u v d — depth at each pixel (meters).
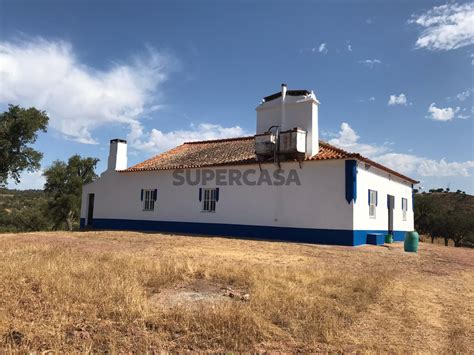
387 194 20.52
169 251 12.23
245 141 23.69
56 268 7.39
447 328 5.46
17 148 28.52
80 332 4.57
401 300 6.77
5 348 3.98
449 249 18.50
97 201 25.30
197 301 6.01
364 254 13.24
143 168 22.91
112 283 6.48
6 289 6.02
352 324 5.37
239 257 11.33
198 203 20.62
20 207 74.25
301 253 12.88
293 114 18.06
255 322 5.00
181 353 4.18
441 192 56.59
